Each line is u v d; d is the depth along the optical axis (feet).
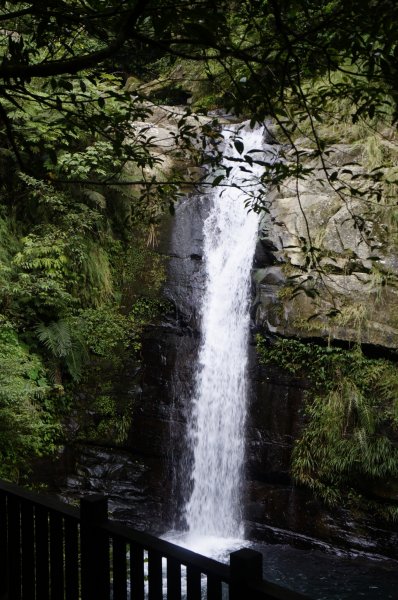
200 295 32.14
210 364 30.81
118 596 8.59
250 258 30.60
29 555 10.11
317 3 7.73
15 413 26.84
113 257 34.73
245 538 28.30
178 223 33.83
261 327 28.99
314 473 26.89
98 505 9.01
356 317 26.58
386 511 25.31
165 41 7.23
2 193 32.55
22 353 29.30
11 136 8.58
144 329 33.12
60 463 31.14
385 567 24.52
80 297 33.35
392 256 26.84
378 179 9.96
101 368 32.78
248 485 28.60
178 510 30.32
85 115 9.19
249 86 8.37
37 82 28.04
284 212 29.81
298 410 27.71
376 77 7.68
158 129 36.29
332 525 26.30
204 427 30.35
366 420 25.57
